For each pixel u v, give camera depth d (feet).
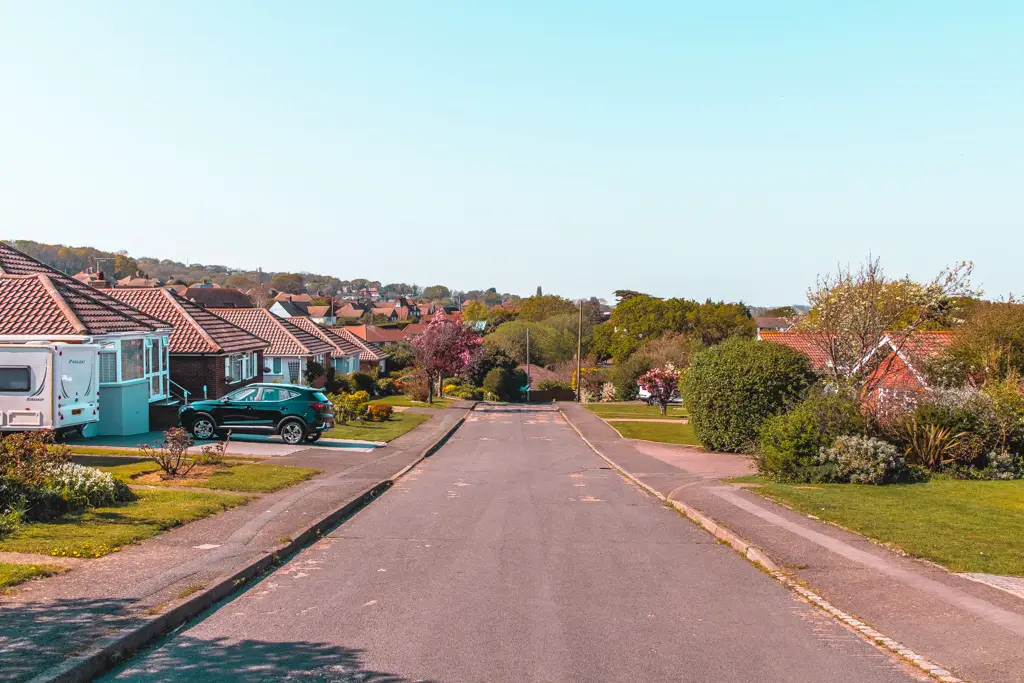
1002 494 49.83
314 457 72.13
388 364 262.26
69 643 20.85
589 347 343.05
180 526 37.63
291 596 27.94
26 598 24.86
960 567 31.50
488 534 40.37
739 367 82.43
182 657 21.52
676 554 36.04
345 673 20.51
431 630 24.22
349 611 26.14
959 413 61.05
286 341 165.78
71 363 65.87
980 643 23.20
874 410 64.23
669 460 78.02
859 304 80.33
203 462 60.75
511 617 25.76
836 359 82.23
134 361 86.48
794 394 80.59
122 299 122.31
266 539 35.58
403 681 20.04
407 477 64.75
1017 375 78.23
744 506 46.68
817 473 57.52
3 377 62.90
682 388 91.30
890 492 51.13
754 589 29.81
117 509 39.73
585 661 21.74
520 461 79.92
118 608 24.09
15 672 18.74
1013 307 90.38
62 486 38.58
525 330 330.54
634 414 154.61
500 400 238.07
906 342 87.92
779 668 21.39
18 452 39.17
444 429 115.24
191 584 27.22
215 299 373.81
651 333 313.32
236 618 25.17
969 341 88.28
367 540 38.37
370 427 110.42
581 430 116.37
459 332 182.39
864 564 32.42
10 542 31.78
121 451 65.62
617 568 33.14
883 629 24.70
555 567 33.14
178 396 108.88
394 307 655.35
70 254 526.98
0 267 90.89
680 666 21.45
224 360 115.85
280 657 21.62
